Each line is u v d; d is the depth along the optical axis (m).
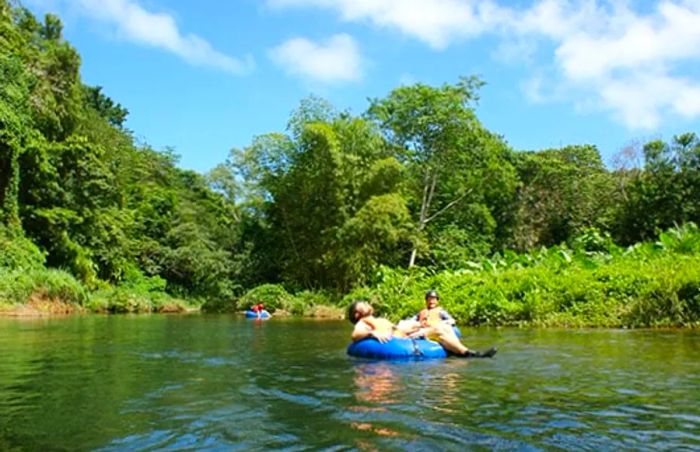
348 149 29.72
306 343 10.09
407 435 3.65
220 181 47.84
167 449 3.40
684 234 19.05
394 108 32.19
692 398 4.77
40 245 25.80
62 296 22.34
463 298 15.67
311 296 27.05
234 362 7.29
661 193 34.94
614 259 18.36
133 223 34.91
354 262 27.14
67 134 29.30
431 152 32.12
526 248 37.56
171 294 36.03
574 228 38.16
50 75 28.56
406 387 5.32
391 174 28.92
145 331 13.07
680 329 11.61
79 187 28.88
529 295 14.34
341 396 4.91
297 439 3.57
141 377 6.02
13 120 23.02
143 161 45.34
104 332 12.47
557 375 5.98
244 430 3.79
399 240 29.83
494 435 3.64
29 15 29.47
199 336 11.74
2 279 20.16
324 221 29.12
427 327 8.05
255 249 34.41
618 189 39.50
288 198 30.50
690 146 35.09
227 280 34.16
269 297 26.83
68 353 8.31
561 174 39.41
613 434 3.68
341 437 3.61
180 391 5.18
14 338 10.75
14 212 23.45
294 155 30.45
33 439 3.60
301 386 5.42
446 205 34.34
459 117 31.11
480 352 7.74
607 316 13.05
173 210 40.53
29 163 25.14
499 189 34.16
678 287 12.45
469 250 32.47
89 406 4.55
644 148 36.50
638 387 5.26
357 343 7.88
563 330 12.01
